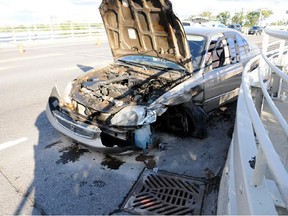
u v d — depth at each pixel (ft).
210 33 13.06
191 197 7.84
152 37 11.26
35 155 10.18
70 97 10.98
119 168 9.37
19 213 7.23
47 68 27.48
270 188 4.77
